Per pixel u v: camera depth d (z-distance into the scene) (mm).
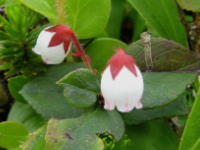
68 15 84
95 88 76
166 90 78
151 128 88
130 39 112
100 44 91
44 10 80
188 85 79
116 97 67
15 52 87
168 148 88
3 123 78
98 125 75
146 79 81
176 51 82
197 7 85
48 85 86
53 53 76
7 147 83
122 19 110
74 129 74
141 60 83
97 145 72
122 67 67
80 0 83
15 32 86
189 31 93
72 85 75
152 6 92
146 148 86
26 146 81
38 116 93
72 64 88
